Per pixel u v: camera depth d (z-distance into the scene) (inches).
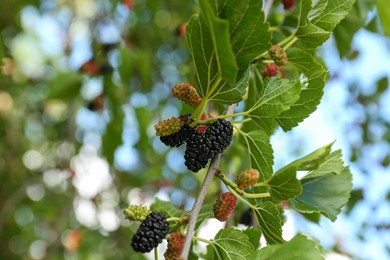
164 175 216.7
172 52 217.5
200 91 61.5
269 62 80.9
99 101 153.8
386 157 193.0
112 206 223.6
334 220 69.7
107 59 152.2
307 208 70.1
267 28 55.9
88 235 220.4
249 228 78.5
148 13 204.4
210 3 54.9
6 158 246.7
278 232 64.9
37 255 255.3
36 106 241.1
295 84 63.1
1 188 246.2
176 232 60.4
